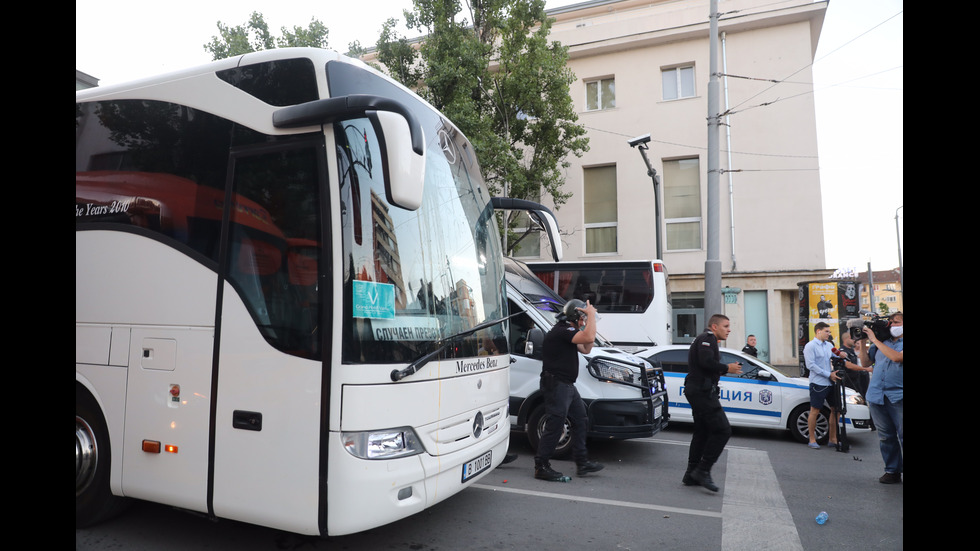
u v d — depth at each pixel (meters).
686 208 21.20
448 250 4.27
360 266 3.43
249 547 4.05
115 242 4.09
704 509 5.35
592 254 22.00
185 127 3.98
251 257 3.60
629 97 21.83
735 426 10.29
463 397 4.13
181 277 3.80
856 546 4.56
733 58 20.69
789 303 20.12
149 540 4.12
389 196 3.03
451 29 16.03
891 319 7.21
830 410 8.76
